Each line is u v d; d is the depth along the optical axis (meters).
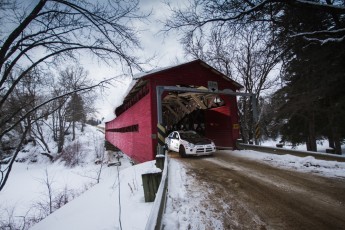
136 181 7.57
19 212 14.34
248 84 18.23
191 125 18.84
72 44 4.93
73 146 36.75
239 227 3.45
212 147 11.65
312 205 4.23
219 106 15.47
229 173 7.36
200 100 16.23
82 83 6.36
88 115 29.48
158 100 11.20
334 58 9.92
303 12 8.08
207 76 14.07
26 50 4.53
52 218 6.85
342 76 9.85
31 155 37.50
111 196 6.59
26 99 5.99
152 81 12.28
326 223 3.48
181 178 6.86
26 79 5.74
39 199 16.59
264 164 8.66
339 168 7.02
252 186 5.68
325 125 16.14
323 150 23.34
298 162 8.40
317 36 9.02
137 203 5.24
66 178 22.39
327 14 8.66
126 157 28.12
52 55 4.82
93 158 30.38
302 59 10.71
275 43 8.87
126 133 20.41
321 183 5.62
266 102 19.36
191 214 3.97
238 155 11.57
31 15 4.14
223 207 4.30
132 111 17.39
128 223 4.16
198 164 9.36
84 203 7.02
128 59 4.96
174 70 12.98
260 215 3.88
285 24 8.36
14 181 24.64
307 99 11.69
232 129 14.12
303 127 18.23
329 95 11.81
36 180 23.61
